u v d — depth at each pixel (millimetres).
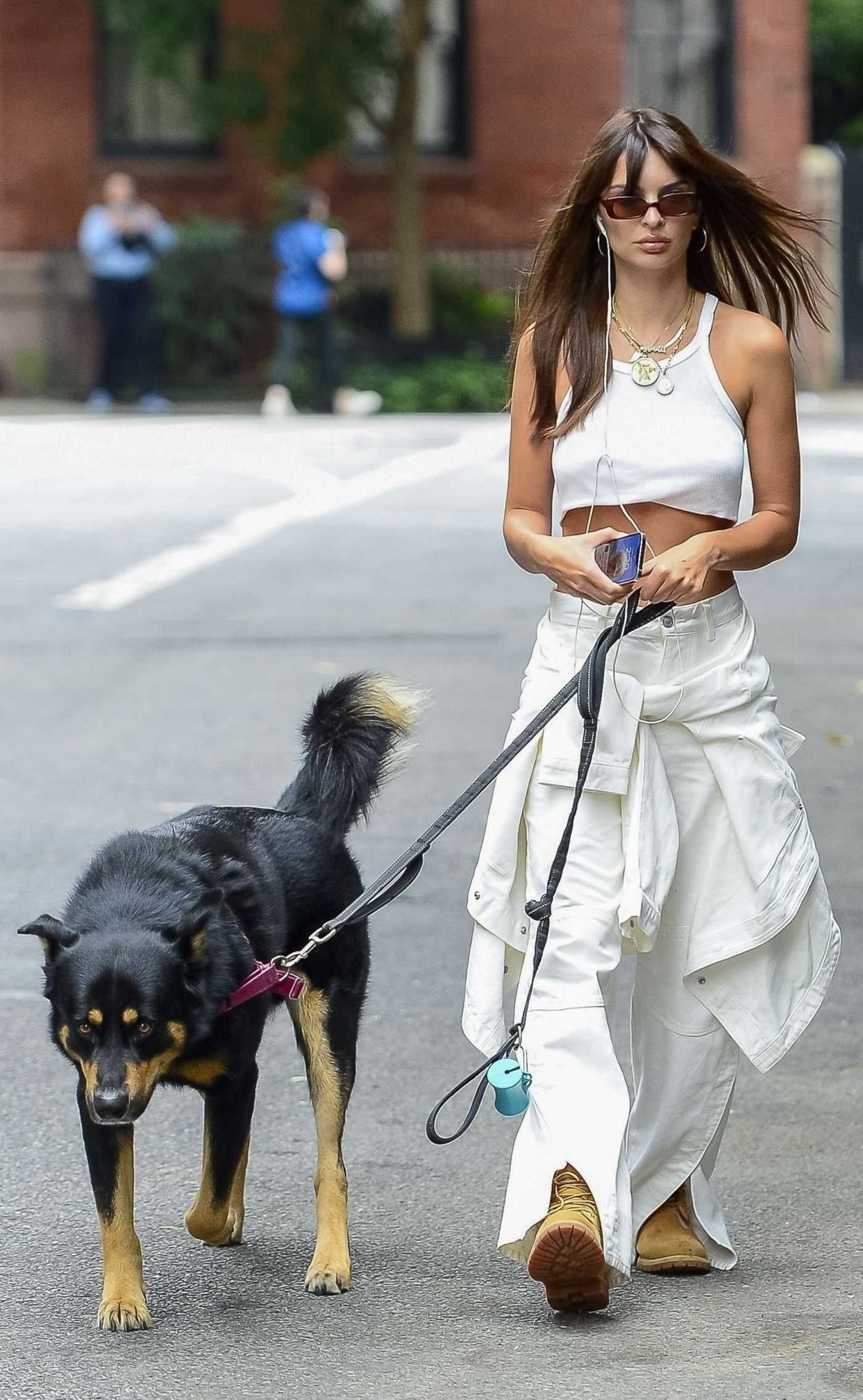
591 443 7305
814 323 7699
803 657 20047
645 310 7312
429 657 19812
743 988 7402
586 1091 7098
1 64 44250
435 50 47188
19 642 20891
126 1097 6891
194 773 15742
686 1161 7594
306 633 21109
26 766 16047
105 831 14133
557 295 7383
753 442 7340
